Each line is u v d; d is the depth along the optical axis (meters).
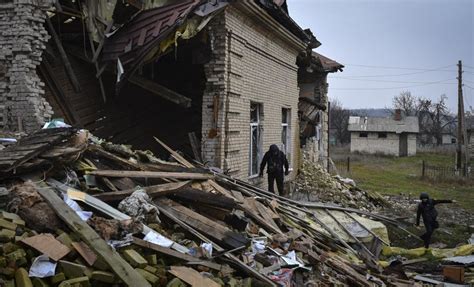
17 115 6.83
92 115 8.89
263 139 11.51
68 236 3.59
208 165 9.07
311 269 5.84
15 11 6.85
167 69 10.66
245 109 10.20
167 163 6.88
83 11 7.88
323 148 20.59
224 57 9.00
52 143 4.83
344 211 10.34
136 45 7.55
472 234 11.87
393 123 48.56
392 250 9.64
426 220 10.43
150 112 10.39
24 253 3.24
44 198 3.91
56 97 8.16
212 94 9.12
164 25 7.44
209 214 5.77
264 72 11.40
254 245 5.55
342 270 6.51
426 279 7.91
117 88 7.92
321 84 19.94
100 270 3.44
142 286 3.35
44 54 7.93
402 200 18.06
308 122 17.73
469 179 25.44
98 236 3.64
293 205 9.27
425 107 64.06
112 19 8.22
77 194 4.38
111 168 5.75
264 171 11.82
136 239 4.00
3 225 3.42
